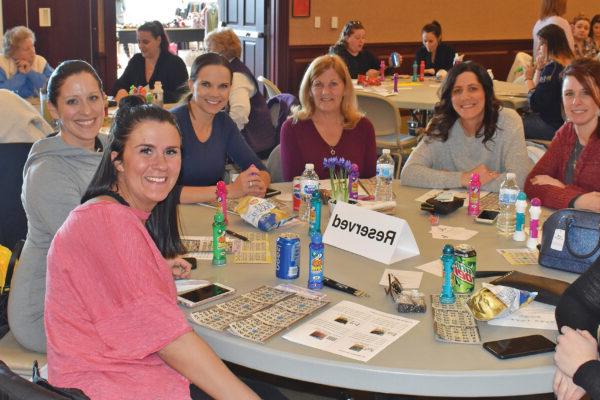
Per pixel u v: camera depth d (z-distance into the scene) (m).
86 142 2.40
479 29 10.10
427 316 1.86
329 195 2.93
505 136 3.25
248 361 1.68
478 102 3.18
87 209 1.60
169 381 1.61
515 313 1.88
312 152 3.43
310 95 3.43
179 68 5.79
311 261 2.02
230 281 2.09
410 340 1.72
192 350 1.55
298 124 3.46
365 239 2.33
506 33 10.34
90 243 1.57
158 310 1.55
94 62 7.21
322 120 3.46
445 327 1.78
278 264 2.11
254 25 8.59
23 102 2.92
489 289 1.83
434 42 8.29
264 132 4.96
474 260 2.00
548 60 5.89
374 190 3.14
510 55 10.47
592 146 2.89
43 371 2.00
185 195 2.89
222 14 9.05
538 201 2.42
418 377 1.56
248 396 1.55
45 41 6.95
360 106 5.63
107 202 1.63
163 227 1.97
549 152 3.07
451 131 3.32
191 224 2.64
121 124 1.72
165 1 12.45
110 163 1.74
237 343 1.69
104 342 1.56
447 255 1.94
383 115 5.61
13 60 5.35
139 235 1.60
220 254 2.21
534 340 1.71
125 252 1.56
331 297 1.98
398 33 9.41
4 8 6.68
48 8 6.89
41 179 2.18
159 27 5.71
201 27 11.55
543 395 2.74
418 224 2.68
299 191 2.80
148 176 1.71
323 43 8.83
